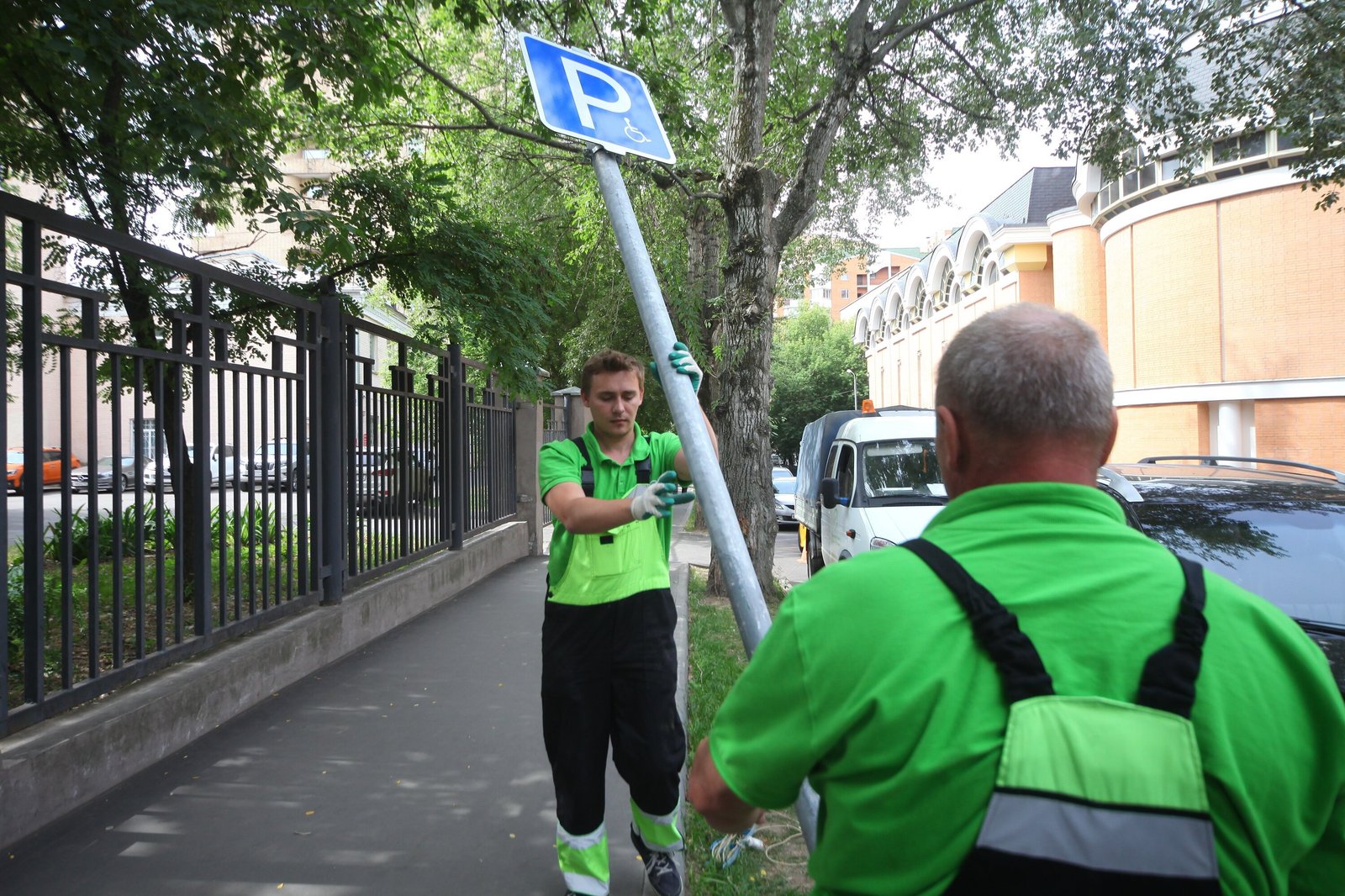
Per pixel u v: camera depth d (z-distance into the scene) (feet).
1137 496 16.16
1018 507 3.65
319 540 19.08
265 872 10.03
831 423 35.12
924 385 153.17
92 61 15.53
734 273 28.35
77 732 11.48
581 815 9.25
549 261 26.48
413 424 25.04
